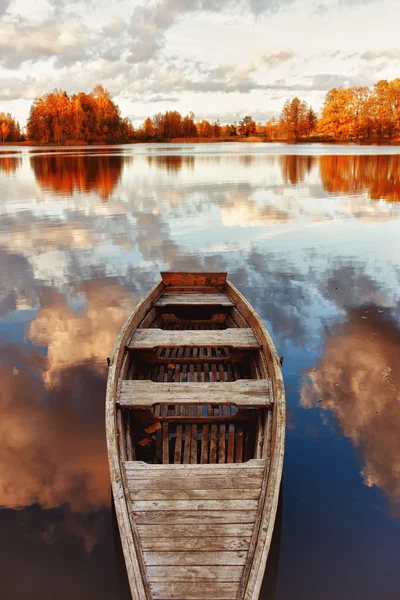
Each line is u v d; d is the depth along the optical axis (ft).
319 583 11.55
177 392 16.21
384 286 31.81
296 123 387.14
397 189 79.41
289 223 51.83
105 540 12.76
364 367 21.35
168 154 205.77
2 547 12.57
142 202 67.62
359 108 317.83
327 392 19.40
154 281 33.71
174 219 54.85
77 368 21.74
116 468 12.65
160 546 11.19
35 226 51.49
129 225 51.72
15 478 14.94
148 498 12.44
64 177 104.53
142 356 20.27
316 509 13.57
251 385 16.53
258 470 13.26
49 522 13.30
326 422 17.44
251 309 22.30
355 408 18.26
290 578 11.66
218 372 20.88
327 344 23.66
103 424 17.72
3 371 21.52
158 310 25.86
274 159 160.15
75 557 12.30
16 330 25.82
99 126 381.40
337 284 32.37
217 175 105.29
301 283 32.76
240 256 39.42
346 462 15.39
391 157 160.15
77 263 37.99
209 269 36.14
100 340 24.56
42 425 17.66
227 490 12.64
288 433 16.87
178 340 19.97
